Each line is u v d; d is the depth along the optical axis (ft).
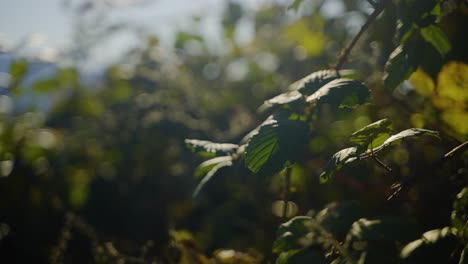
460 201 3.62
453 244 3.55
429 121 4.43
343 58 4.44
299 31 8.14
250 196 7.67
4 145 8.74
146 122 9.96
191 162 9.36
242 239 7.15
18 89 9.36
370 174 4.94
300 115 3.94
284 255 3.84
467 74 4.03
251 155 3.58
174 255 5.59
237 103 10.34
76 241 8.20
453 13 4.15
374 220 3.83
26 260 8.31
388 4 4.25
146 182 9.58
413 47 3.96
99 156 9.86
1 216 8.46
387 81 4.01
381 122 3.24
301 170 6.08
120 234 8.96
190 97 10.80
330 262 3.78
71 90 10.70
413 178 3.34
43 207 8.71
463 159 4.11
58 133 9.78
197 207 8.81
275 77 10.00
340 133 6.11
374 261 3.59
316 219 4.26
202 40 9.55
